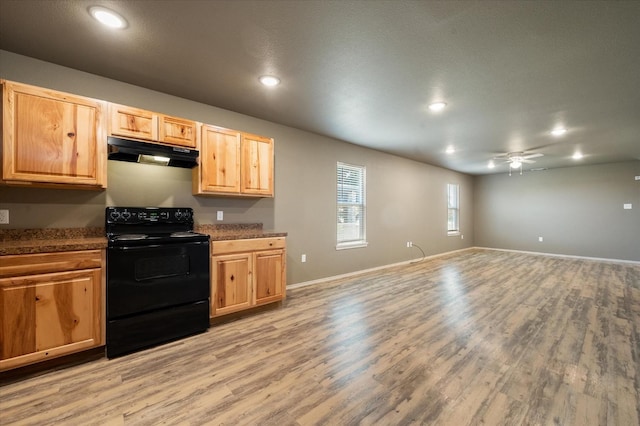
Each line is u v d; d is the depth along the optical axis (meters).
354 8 1.69
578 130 4.05
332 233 4.67
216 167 2.97
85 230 2.50
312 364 2.07
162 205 2.93
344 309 3.26
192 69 2.44
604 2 1.63
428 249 6.92
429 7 1.67
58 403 1.64
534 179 7.70
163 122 2.64
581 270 5.43
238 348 2.33
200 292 2.65
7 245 1.92
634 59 2.22
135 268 2.28
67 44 2.09
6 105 1.94
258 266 3.10
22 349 1.85
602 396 1.71
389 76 2.52
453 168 7.53
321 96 2.96
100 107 2.31
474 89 2.77
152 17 1.78
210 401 1.67
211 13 1.74
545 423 1.49
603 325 2.78
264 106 3.25
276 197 3.90
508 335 2.56
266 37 1.98
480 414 1.56
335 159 4.70
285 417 1.54
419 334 2.59
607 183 6.57
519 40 2.00
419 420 1.51
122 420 1.51
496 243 8.39
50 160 2.09
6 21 1.82
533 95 2.89
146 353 2.25
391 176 5.83
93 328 2.10
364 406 1.62
